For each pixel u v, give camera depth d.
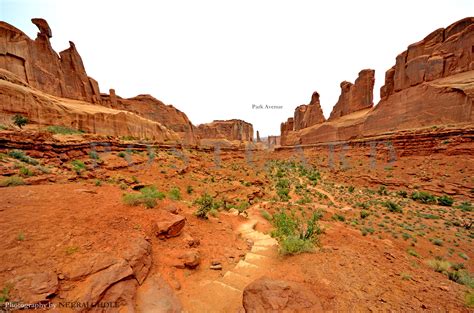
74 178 13.62
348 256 7.53
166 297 5.22
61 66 50.28
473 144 32.50
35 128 26.70
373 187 37.72
